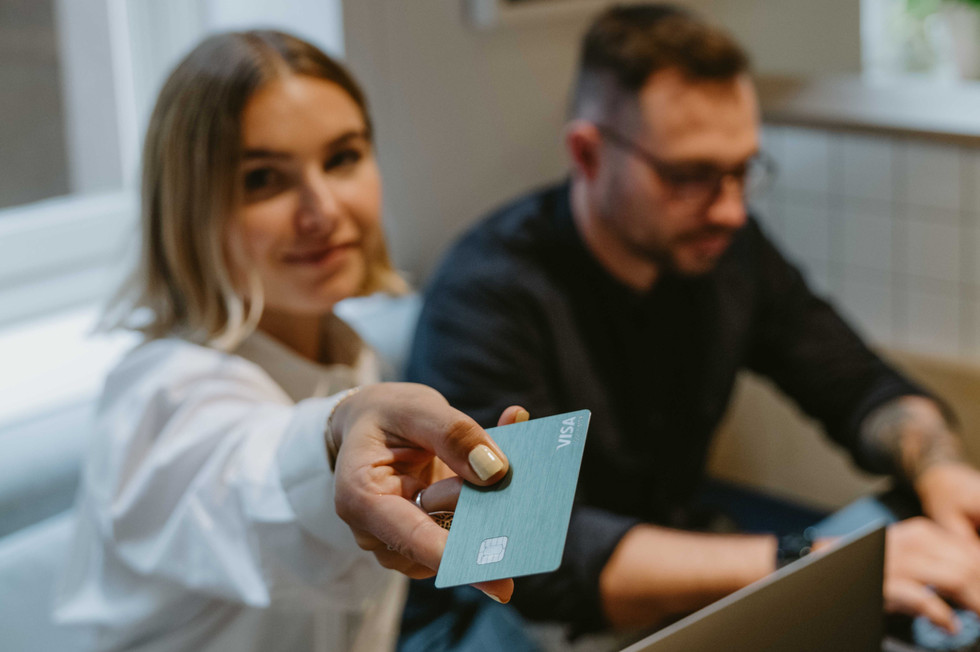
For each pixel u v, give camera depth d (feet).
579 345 4.79
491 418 4.42
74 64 6.08
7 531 4.14
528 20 6.68
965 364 6.60
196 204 2.93
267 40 2.98
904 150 6.59
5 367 5.16
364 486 1.78
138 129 6.42
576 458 1.61
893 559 3.58
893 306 6.93
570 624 3.87
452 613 4.11
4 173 5.87
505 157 7.07
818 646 2.12
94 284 6.10
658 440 5.08
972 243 6.43
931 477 4.18
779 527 6.70
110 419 2.99
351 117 3.00
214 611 3.07
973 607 3.40
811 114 6.95
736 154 4.50
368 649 3.39
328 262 3.00
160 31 6.36
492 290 4.65
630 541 3.78
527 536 1.51
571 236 4.83
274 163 2.90
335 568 2.45
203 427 2.83
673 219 4.58
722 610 1.93
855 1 9.32
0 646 3.69
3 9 5.73
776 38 8.62
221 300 3.13
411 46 6.30
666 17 4.64
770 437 7.51
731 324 5.14
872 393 4.93
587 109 4.74
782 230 7.37
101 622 3.03
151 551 2.77
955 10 8.02
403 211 6.51
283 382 3.28
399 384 1.95
